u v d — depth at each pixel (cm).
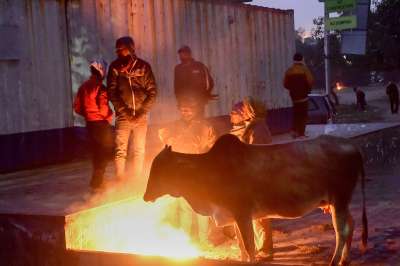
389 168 1484
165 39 1369
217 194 649
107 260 682
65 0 1161
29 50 1097
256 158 655
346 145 673
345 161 666
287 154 659
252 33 1666
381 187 1224
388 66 5566
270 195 652
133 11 1292
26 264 728
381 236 833
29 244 727
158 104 1341
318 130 1642
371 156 1524
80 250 697
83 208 747
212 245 860
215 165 650
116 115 877
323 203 679
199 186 649
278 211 658
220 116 1533
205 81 1015
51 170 1087
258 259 756
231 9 1582
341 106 4859
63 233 710
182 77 1008
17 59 1073
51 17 1138
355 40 2283
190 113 841
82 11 1188
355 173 675
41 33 1120
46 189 892
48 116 1127
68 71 1165
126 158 909
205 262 625
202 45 1479
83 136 1182
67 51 1165
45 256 721
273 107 1752
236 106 762
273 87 1753
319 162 659
